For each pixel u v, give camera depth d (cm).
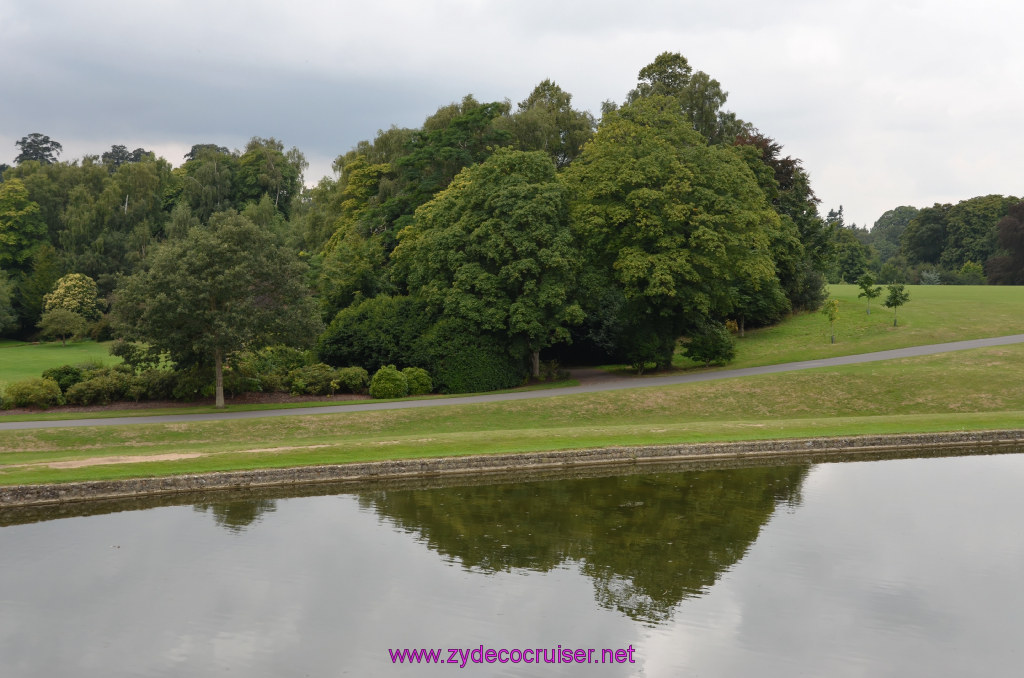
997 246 11369
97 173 10381
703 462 2741
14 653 1230
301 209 10656
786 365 4509
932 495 2208
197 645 1263
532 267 4203
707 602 1449
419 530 1897
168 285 3516
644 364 4819
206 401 3797
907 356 4369
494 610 1412
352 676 1170
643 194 4250
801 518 1989
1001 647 1267
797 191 6375
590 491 2309
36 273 8950
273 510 2083
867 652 1252
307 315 3788
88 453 2609
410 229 5359
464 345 4331
